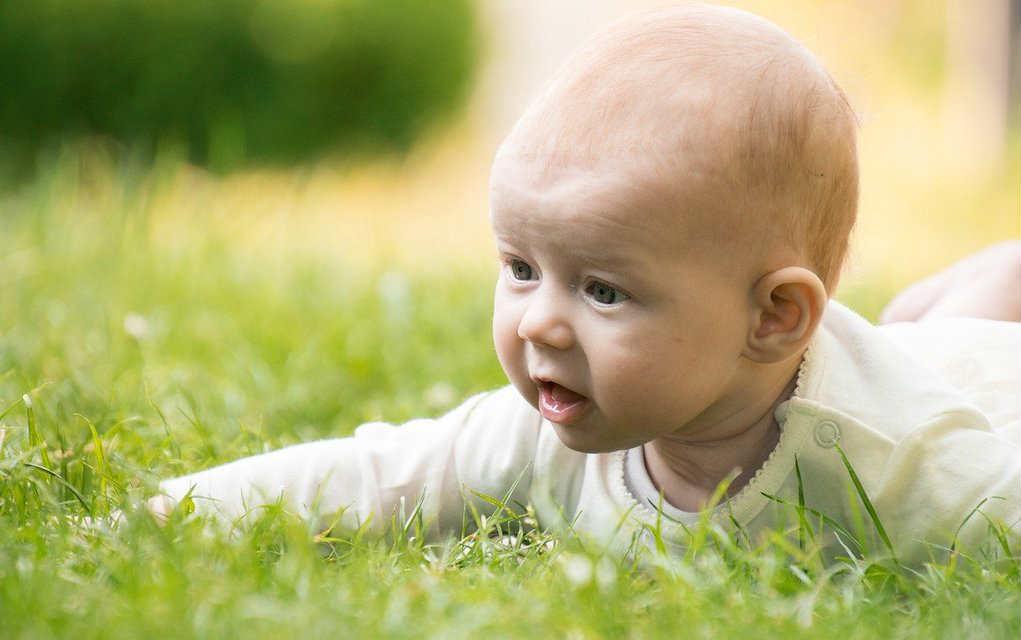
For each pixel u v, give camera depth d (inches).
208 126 849.5
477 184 861.8
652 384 135.5
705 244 133.6
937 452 147.3
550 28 1027.3
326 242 394.3
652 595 129.8
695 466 152.4
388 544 161.9
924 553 147.7
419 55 930.7
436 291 326.0
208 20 855.1
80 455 171.6
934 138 777.6
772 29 141.9
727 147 132.5
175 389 224.4
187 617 115.6
